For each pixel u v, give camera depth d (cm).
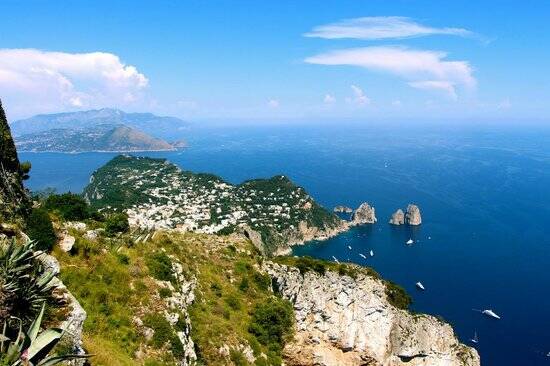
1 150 2992
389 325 6844
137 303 3350
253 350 4894
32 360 1405
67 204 4891
